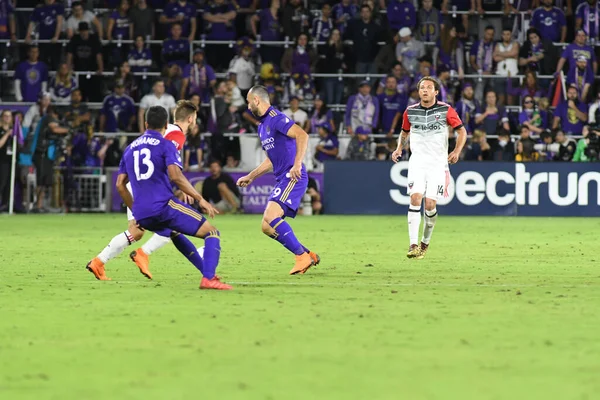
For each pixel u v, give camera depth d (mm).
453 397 15672
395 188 81938
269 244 50188
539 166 80000
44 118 83000
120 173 31453
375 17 89938
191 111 32844
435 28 89562
